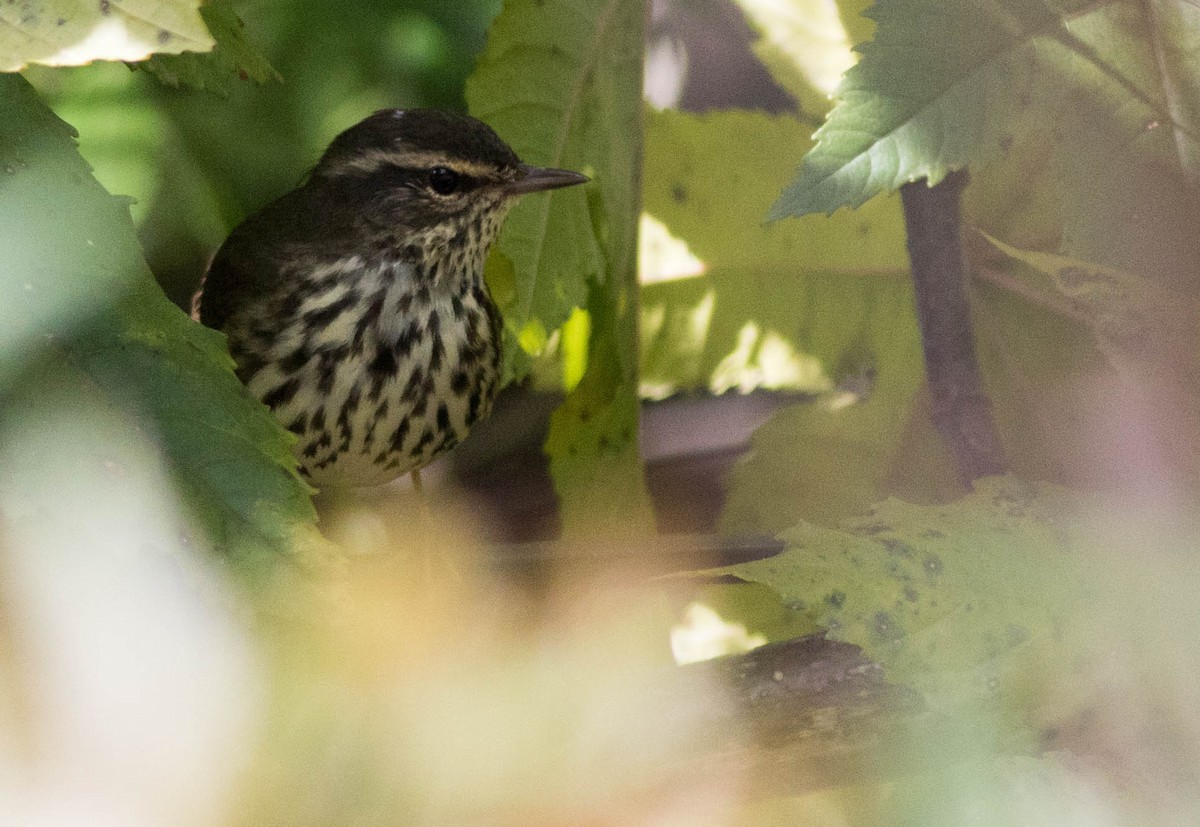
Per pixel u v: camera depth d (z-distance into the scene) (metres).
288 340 2.91
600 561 2.09
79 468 1.08
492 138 2.94
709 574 1.42
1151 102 1.43
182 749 1.04
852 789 1.51
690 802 1.38
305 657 1.06
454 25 3.47
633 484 2.19
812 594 1.39
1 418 1.08
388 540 3.55
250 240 3.01
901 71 1.40
